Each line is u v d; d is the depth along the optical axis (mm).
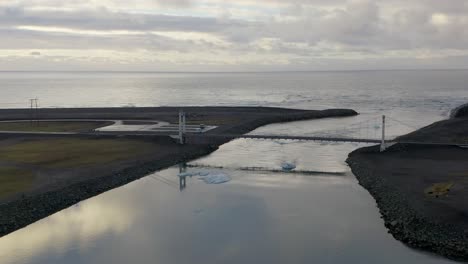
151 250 42500
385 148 80500
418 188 56125
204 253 41781
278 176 69812
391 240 43688
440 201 50156
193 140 92562
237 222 49531
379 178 62562
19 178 62000
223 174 69562
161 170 74562
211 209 54250
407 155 77188
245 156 85250
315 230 46750
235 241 44281
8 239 45188
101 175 65375
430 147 81188
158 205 55875
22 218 49500
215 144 93875
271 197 58594
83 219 50938
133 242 44406
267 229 47125
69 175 64375
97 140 93500
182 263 39844
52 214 52531
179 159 80938
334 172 71688
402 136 94312
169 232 46906
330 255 40625
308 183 65438
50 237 45750
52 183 59750
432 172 64688
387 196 55031
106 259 40781
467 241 40438
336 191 61031
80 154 79000
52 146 86250
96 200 58156
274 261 39688
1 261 40375
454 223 43750
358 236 44844
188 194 60656
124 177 67250
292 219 50250
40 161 72688
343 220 49500
